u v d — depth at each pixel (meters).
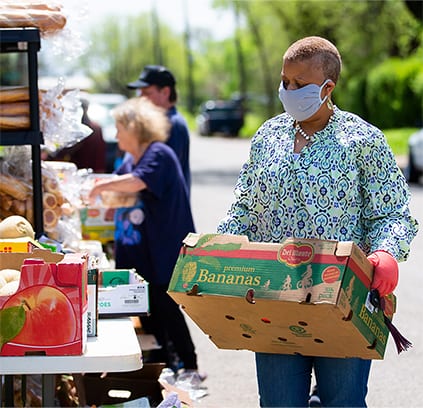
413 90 32.81
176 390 4.04
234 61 71.69
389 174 3.24
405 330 6.95
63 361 3.10
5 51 4.96
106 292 3.85
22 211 4.70
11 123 4.46
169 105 6.34
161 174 5.45
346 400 3.33
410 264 9.91
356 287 2.99
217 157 29.72
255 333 3.28
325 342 3.16
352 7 33.56
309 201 3.24
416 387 5.54
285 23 36.97
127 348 3.22
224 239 3.17
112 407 3.76
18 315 3.08
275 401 3.39
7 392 3.72
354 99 34.88
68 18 4.66
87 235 6.12
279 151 3.31
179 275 3.18
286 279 3.01
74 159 7.65
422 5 32.53
